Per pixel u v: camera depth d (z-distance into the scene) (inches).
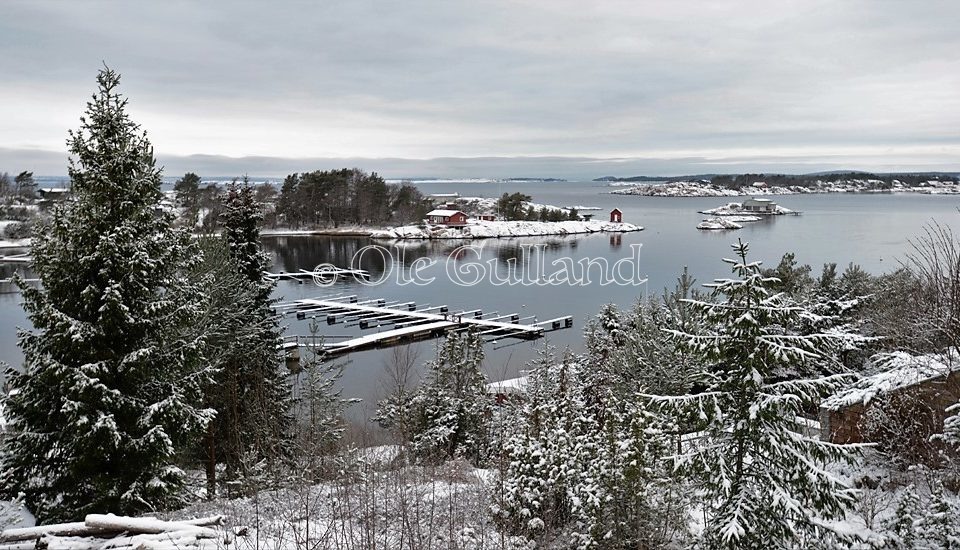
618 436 486.3
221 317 794.8
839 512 404.8
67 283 516.4
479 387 980.6
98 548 362.3
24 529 368.5
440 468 756.6
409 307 2578.7
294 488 636.7
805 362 410.0
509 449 564.1
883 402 664.4
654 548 478.6
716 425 406.0
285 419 927.0
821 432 711.1
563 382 979.3
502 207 6122.1
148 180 549.6
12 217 4382.4
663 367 828.0
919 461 607.5
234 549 393.1
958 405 542.0
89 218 518.0
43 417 516.4
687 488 501.4
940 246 865.5
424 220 5531.5
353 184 5664.4
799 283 1120.8
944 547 452.4
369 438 904.9
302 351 1787.6
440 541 494.6
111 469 514.9
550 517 532.1
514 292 2878.9
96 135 530.9
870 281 1221.1
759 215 6560.0
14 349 1691.7
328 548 422.6
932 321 743.1
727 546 390.9
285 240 4690.0
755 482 408.2
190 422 551.8
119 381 526.0
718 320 425.4
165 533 384.8
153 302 537.3
